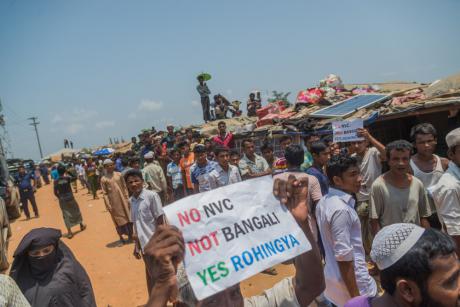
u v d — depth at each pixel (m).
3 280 2.24
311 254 1.74
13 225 12.76
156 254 1.34
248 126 10.68
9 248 9.61
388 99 8.87
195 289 1.38
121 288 5.75
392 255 1.47
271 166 7.34
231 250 1.50
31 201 13.90
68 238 9.24
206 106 18.69
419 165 4.21
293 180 1.72
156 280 1.34
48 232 2.80
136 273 6.33
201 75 18.61
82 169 21.33
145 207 4.65
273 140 9.99
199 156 6.37
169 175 9.57
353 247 2.81
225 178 6.06
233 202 1.61
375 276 4.45
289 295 1.81
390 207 3.74
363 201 5.00
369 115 7.95
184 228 1.49
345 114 8.33
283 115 11.17
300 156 4.30
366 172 5.01
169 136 13.27
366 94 9.91
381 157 5.02
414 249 1.42
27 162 30.25
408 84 14.05
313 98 11.55
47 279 2.78
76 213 9.59
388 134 9.62
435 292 1.41
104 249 7.96
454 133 3.11
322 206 2.95
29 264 2.79
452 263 1.42
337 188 3.02
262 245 1.56
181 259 1.39
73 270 2.90
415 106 7.37
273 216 1.65
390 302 1.57
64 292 2.77
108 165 8.07
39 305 2.68
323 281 1.78
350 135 5.17
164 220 4.75
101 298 5.45
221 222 1.55
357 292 2.70
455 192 3.02
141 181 4.71
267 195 1.68
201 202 1.57
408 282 1.44
